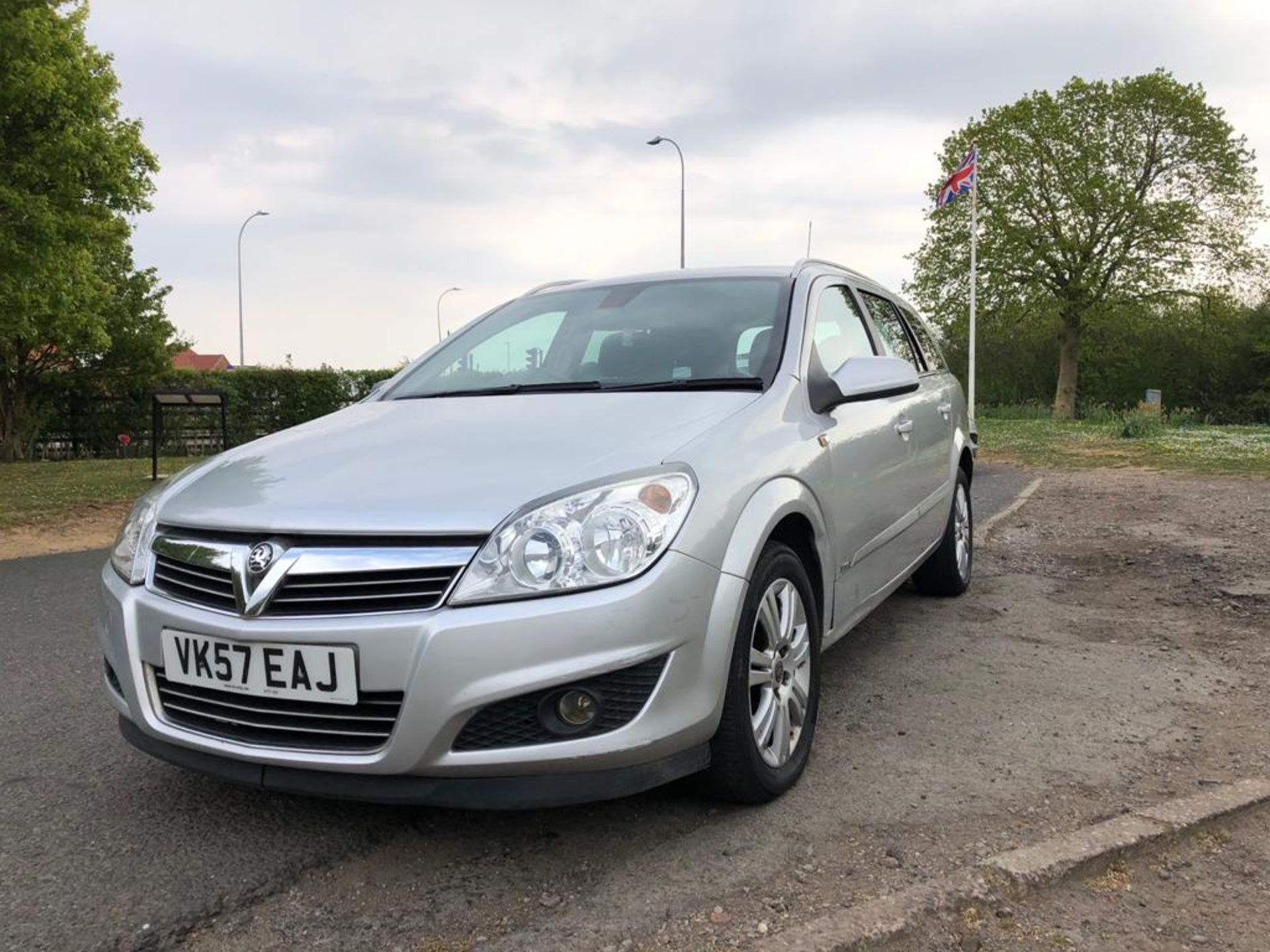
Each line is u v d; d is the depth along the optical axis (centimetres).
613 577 238
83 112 1345
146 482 1322
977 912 229
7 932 230
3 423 2241
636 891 241
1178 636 466
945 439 521
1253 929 223
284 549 245
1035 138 3353
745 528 270
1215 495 933
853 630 483
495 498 245
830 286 423
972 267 2331
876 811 282
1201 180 3266
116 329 2275
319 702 237
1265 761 315
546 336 398
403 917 233
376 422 332
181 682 255
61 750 344
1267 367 4078
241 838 275
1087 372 4250
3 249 1223
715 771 272
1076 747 330
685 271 425
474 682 229
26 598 602
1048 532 764
